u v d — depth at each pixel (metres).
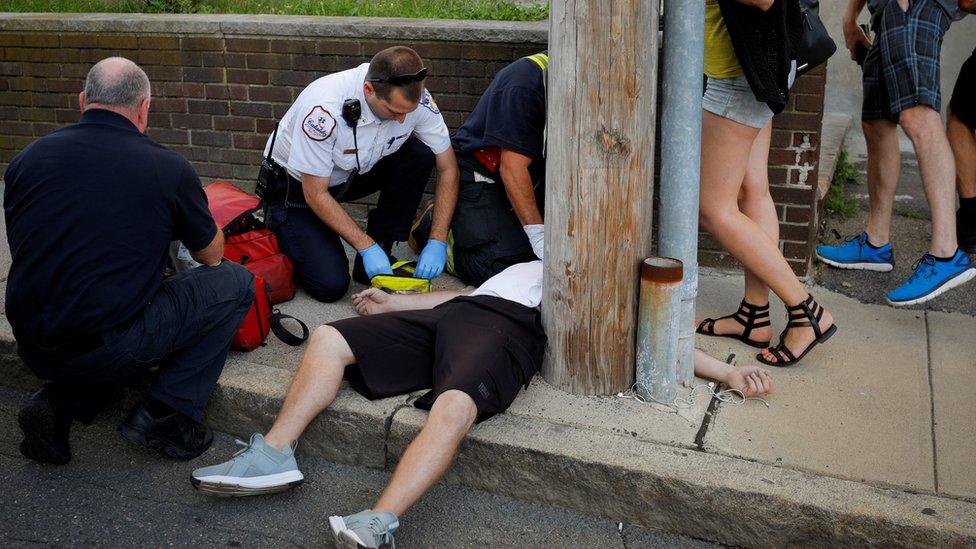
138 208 2.85
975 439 2.96
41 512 2.88
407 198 4.30
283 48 4.67
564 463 2.85
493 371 2.90
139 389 3.35
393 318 3.19
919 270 3.88
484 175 4.02
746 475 2.75
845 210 5.13
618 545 2.77
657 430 2.98
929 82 3.75
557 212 2.99
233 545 2.75
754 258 3.35
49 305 2.81
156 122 5.03
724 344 3.66
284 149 3.94
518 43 4.30
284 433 2.94
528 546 2.76
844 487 2.70
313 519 2.87
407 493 2.65
